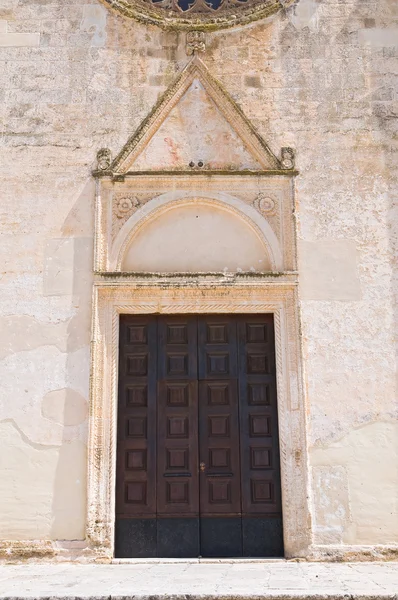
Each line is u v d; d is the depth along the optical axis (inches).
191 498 374.0
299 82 428.8
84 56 432.5
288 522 361.4
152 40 435.8
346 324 389.7
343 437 373.4
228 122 421.7
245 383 389.4
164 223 408.8
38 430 374.3
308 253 399.9
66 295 392.8
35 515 362.9
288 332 388.2
